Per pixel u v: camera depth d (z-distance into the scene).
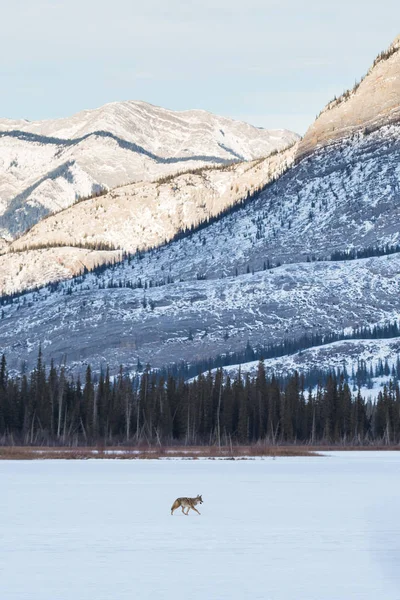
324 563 85.44
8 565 84.75
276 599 68.94
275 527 113.38
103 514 129.62
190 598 69.50
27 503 147.12
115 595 70.75
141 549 94.94
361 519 122.12
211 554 91.19
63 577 78.44
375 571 81.00
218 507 140.25
